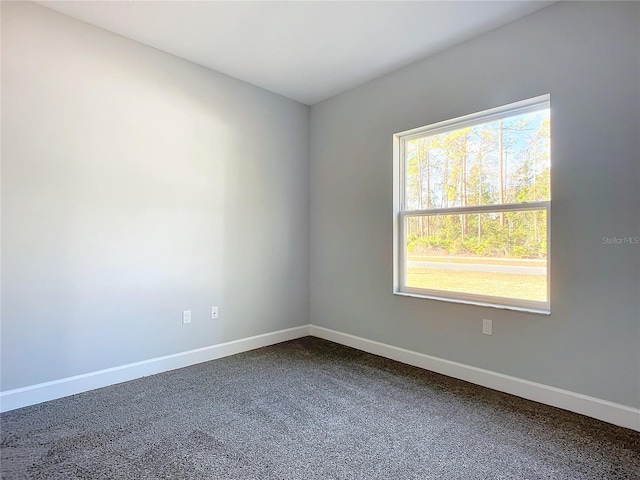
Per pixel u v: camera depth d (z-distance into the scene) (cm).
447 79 281
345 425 203
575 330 218
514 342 244
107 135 257
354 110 354
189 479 156
